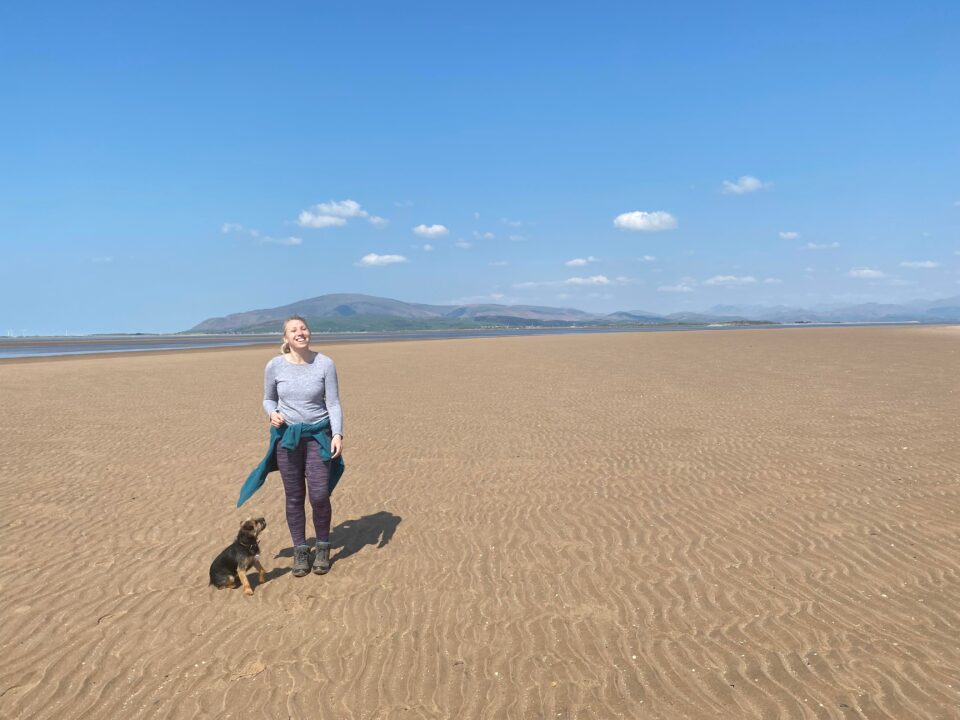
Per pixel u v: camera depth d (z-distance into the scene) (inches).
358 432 505.4
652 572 222.7
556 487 337.4
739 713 141.6
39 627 191.3
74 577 227.9
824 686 149.8
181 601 209.5
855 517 271.6
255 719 146.8
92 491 338.3
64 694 158.1
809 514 278.1
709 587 208.2
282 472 231.8
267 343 3444.9
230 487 346.0
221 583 216.7
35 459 412.8
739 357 1243.8
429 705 149.9
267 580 227.5
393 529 278.5
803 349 1450.5
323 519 232.1
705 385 781.3
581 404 643.5
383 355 1562.5
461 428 517.7
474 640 179.9
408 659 170.7
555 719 142.5
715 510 289.1
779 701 145.0
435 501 318.0
